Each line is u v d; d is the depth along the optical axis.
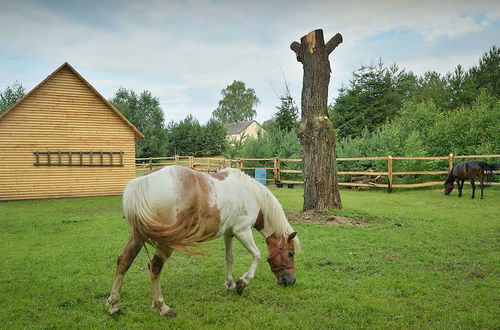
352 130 30.66
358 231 7.72
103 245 6.85
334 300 4.18
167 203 3.47
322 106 9.68
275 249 4.51
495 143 17.47
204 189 3.82
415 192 15.66
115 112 17.23
